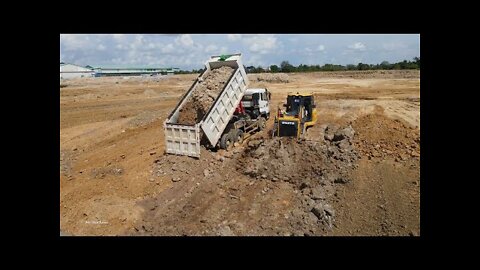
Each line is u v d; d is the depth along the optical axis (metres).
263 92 16.89
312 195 10.16
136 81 53.44
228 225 9.22
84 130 19.61
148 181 11.63
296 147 12.27
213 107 12.85
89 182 11.85
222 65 14.64
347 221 9.11
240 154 12.95
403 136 13.13
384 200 9.57
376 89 31.08
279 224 9.16
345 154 11.86
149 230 9.15
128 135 17.53
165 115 20.97
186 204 10.29
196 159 12.59
